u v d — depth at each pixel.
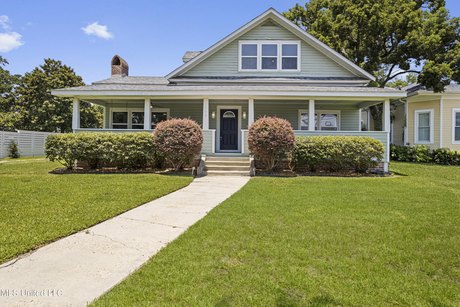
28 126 26.94
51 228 4.05
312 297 2.35
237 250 3.31
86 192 6.59
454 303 2.29
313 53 13.96
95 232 4.05
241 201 5.89
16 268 2.89
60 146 10.21
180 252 3.26
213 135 11.68
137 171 10.64
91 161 10.71
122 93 11.44
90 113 28.42
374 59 17.34
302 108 14.55
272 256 3.15
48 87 27.48
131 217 4.84
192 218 4.78
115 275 2.75
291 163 11.00
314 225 4.25
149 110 11.89
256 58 13.96
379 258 3.12
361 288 2.49
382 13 16.19
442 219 4.60
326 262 3.00
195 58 13.84
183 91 11.30
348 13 17.20
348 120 14.67
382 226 4.22
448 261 3.06
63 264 3.00
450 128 15.19
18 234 3.76
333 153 10.23
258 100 13.54
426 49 15.16
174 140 9.95
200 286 2.52
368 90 11.27
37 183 7.71
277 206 5.46
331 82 13.48
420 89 15.69
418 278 2.69
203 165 10.70
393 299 2.34
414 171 11.41
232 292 2.43
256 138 10.11
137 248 3.45
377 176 10.14
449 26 15.01
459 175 10.30
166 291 2.44
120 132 11.66
